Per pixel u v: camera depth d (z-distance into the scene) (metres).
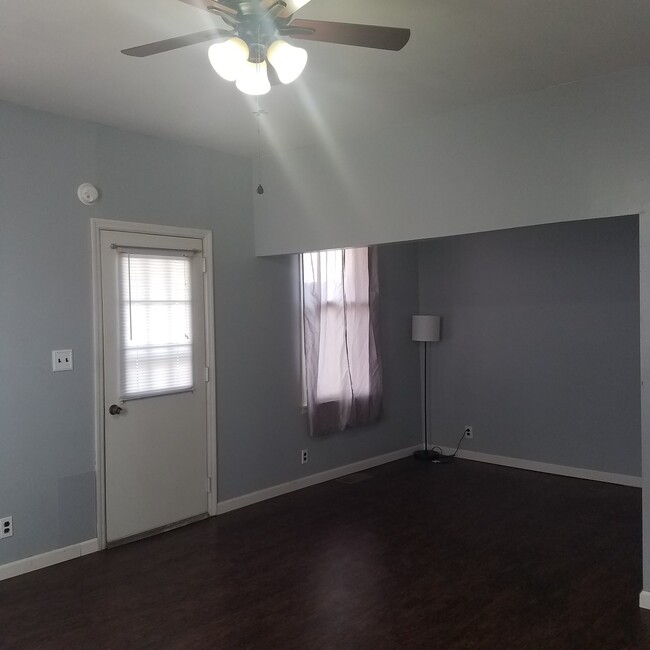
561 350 5.17
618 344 4.86
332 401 5.07
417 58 2.70
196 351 4.14
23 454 3.30
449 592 3.02
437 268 6.02
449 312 5.94
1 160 3.21
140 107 3.34
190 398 4.11
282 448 4.74
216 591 3.06
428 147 3.53
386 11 2.28
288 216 4.34
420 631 2.65
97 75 2.88
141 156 3.85
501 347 5.55
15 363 3.27
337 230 4.03
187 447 4.08
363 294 5.36
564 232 5.13
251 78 1.88
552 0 2.20
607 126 2.87
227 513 4.30
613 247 4.87
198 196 4.18
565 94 3.00
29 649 2.56
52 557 3.41
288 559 3.46
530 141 3.12
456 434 5.93
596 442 4.99
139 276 3.81
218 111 3.43
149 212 3.89
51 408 3.41
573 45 2.58
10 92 3.10
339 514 4.23
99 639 2.62
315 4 2.22
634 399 4.79
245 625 2.72
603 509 4.26
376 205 3.80
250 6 1.71
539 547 3.59
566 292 5.13
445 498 4.57
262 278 4.61
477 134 3.32
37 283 3.35
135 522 3.79
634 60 2.73
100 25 2.36
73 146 3.51
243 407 4.45
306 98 3.21
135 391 3.79
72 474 3.50
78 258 3.53
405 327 6.01
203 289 4.20
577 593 3.00
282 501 4.55
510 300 5.48
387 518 4.14
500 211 3.24
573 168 2.98
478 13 2.30
